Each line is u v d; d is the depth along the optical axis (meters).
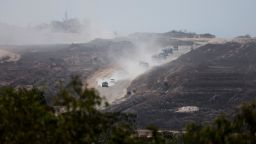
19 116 93.94
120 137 95.31
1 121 94.06
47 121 92.62
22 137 91.94
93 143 93.94
